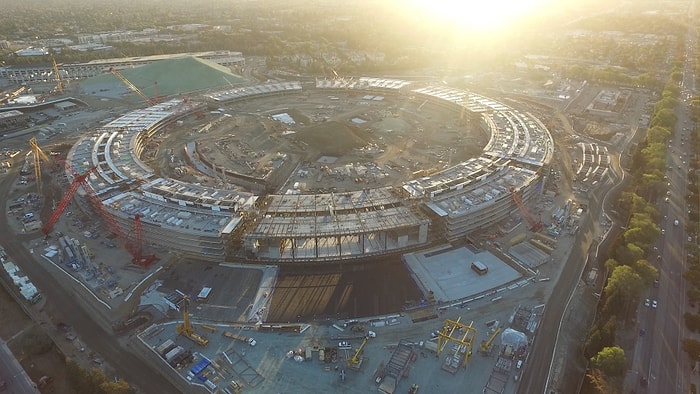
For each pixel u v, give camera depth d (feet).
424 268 575.79
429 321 496.23
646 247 577.02
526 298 528.22
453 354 453.58
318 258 579.48
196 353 459.32
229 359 451.94
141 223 606.96
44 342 466.70
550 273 568.82
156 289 545.03
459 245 620.49
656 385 423.23
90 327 496.64
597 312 507.71
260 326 488.02
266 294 533.14
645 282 513.45
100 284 553.64
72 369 416.26
